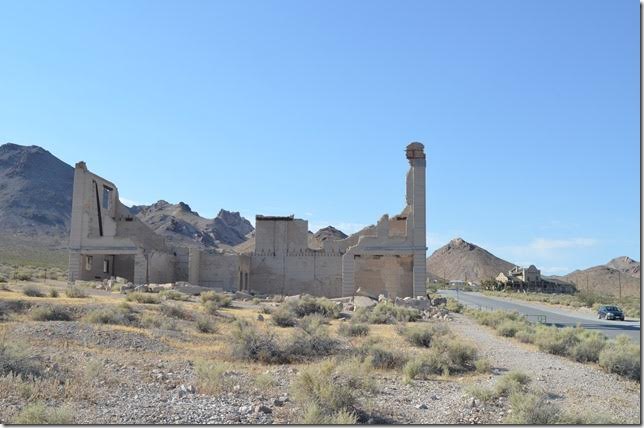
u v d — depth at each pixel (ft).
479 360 71.92
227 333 98.12
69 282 190.90
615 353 74.13
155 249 231.50
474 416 45.85
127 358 66.33
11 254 431.43
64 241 593.83
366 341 88.58
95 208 224.33
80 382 50.80
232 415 42.93
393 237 220.02
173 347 78.28
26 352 55.47
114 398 47.06
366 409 46.34
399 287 234.17
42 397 44.96
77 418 40.42
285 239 240.94
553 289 526.57
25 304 102.73
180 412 43.50
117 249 211.61
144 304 126.41
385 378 63.21
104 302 120.37
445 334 105.91
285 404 47.60
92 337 76.33
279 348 75.15
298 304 149.18
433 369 68.33
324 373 53.93
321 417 41.52
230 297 182.09
